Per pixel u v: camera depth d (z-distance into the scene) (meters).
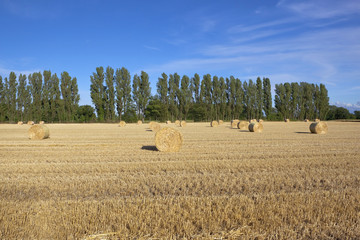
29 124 52.97
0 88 62.81
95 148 14.95
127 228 4.68
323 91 77.25
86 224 4.75
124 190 6.82
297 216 5.09
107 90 66.62
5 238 4.30
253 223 4.76
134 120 66.56
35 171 9.01
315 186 7.14
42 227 4.64
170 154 12.62
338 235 4.43
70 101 65.94
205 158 11.48
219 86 74.19
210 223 4.79
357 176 8.12
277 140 18.91
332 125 45.56
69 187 7.06
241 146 15.48
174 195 6.36
